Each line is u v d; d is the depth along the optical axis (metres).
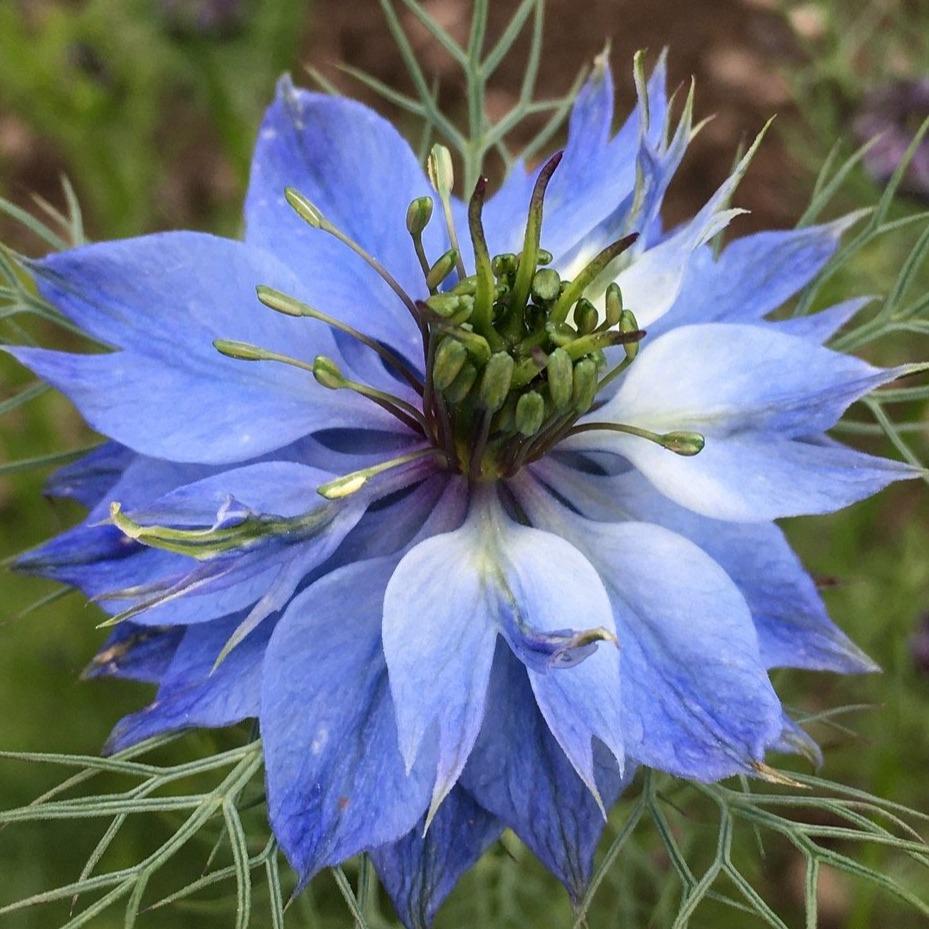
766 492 0.08
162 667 0.09
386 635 0.08
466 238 0.09
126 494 0.08
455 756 0.07
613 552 0.08
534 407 0.08
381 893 0.12
